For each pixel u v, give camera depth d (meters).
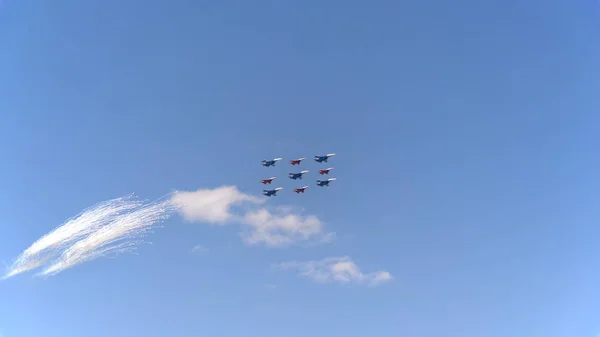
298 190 137.00
